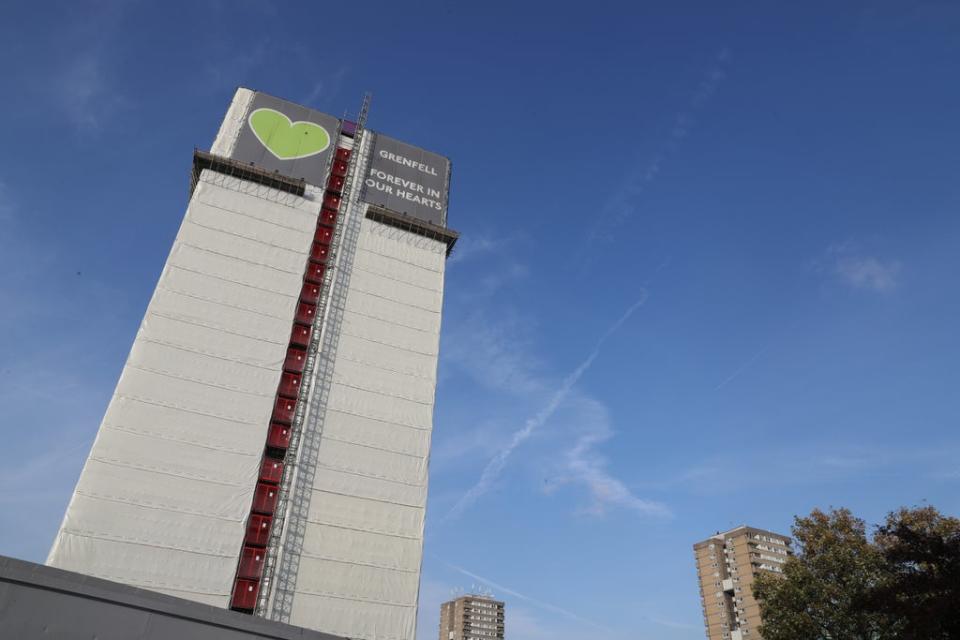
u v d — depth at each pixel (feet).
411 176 263.90
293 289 212.02
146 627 57.62
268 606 166.20
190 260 202.39
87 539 154.10
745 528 415.03
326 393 202.08
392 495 196.24
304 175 237.66
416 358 222.28
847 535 153.38
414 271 239.91
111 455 165.89
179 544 162.50
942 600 105.19
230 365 191.31
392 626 178.19
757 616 383.04
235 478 176.35
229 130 236.43
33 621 52.01
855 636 141.90
